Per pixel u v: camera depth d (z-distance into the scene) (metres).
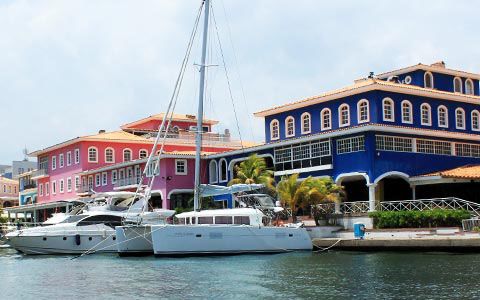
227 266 28.94
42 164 75.00
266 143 50.00
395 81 50.72
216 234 33.59
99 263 32.69
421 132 41.91
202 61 36.00
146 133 68.88
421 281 22.36
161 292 21.95
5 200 97.31
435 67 50.38
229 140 64.88
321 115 46.47
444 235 32.59
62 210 67.25
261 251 34.25
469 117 48.34
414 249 32.00
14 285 24.97
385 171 40.09
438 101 46.31
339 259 30.55
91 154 63.84
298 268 27.41
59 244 39.22
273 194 41.25
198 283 23.78
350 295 20.17
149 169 53.66
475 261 27.33
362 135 40.28
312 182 38.50
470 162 45.59
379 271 25.41
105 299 20.91
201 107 35.72
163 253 33.16
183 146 64.44
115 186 58.88
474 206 35.00
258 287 22.42
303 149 44.16
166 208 51.59
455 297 19.19
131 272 27.84
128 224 37.53
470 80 53.53
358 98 43.78
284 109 49.25
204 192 35.75
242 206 38.00
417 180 40.78
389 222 35.72
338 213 38.81
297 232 35.25
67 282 25.38
